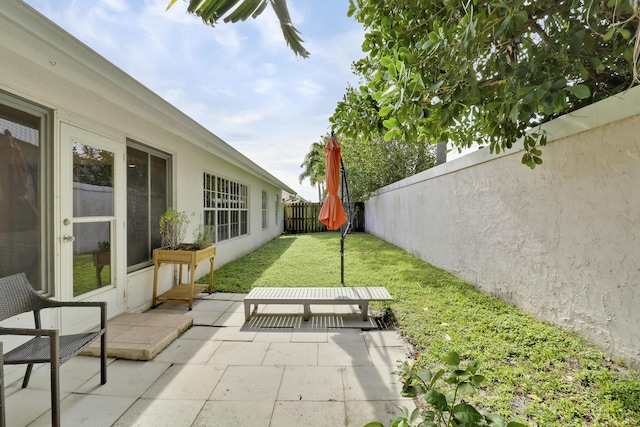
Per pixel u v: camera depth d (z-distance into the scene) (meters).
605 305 2.55
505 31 2.19
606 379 2.19
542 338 2.85
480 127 3.86
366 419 1.94
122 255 3.69
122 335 3.02
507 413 1.87
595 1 1.97
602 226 2.56
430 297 4.25
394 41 2.96
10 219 2.41
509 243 3.86
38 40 1.99
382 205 11.60
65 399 2.15
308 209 16.61
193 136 4.55
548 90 1.98
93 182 3.27
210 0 1.63
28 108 2.55
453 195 5.47
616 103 2.38
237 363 2.67
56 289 2.77
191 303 4.05
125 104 3.21
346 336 3.24
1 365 1.47
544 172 3.23
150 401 2.13
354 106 3.78
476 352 2.66
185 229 5.09
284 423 1.91
